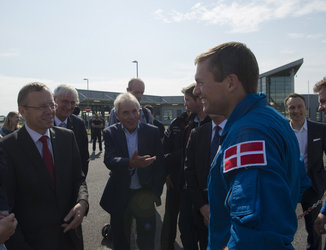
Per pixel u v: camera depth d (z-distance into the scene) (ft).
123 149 8.54
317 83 7.59
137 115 8.74
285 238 2.31
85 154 10.27
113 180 8.52
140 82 12.57
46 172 6.18
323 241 10.34
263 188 2.46
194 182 7.39
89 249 10.36
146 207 8.59
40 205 6.07
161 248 9.88
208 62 3.31
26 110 6.24
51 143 6.63
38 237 5.98
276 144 2.73
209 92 3.32
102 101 106.63
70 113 9.59
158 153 8.95
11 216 4.53
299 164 3.50
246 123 2.86
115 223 8.30
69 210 6.65
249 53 3.27
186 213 8.36
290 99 9.28
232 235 2.47
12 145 5.97
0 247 4.65
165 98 149.89
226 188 2.97
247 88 3.26
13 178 5.82
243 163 2.62
